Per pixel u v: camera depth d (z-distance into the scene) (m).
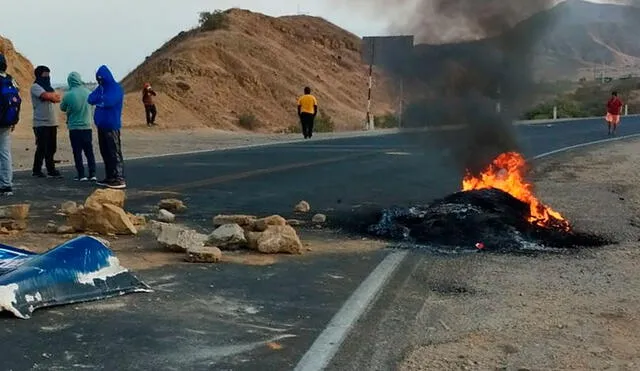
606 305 5.27
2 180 10.28
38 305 4.77
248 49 51.50
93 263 5.26
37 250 6.54
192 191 11.05
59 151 18.50
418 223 8.13
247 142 23.47
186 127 33.09
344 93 57.38
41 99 12.20
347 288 5.71
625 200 10.81
